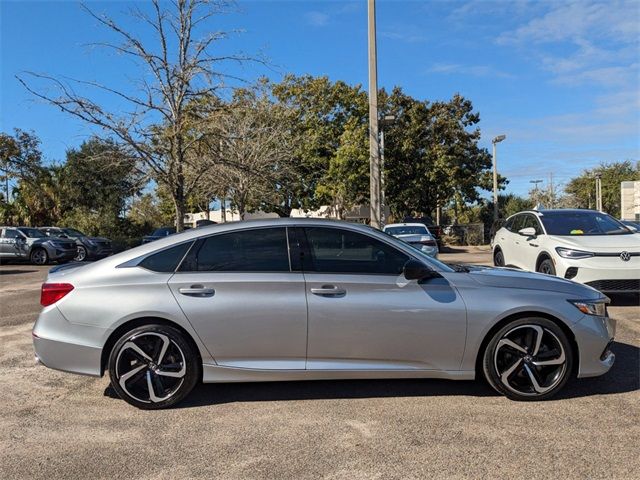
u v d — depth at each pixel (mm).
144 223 36438
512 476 3428
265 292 4625
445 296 4672
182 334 4641
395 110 32719
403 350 4648
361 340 4625
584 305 4754
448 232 32906
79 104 10586
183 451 3867
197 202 24781
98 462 3725
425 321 4625
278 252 4785
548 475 3432
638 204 34000
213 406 4723
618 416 4348
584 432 4055
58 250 22656
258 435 4109
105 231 33312
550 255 8992
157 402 4625
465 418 4352
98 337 4605
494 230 12773
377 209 12656
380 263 4789
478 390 5008
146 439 4078
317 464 3631
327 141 32125
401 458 3691
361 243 4836
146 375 4633
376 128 12641
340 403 4738
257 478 3469
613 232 9398
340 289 4637
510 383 4707
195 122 11719
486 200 44938
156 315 4590
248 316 4594
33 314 9523
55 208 34781
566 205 62406
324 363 4656
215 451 3859
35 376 5703
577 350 4727
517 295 4707
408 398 4828
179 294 4625
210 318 4586
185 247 4812
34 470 3621
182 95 11555
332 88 32344
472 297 4676
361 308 4609
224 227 4898
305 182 31703
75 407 4773
